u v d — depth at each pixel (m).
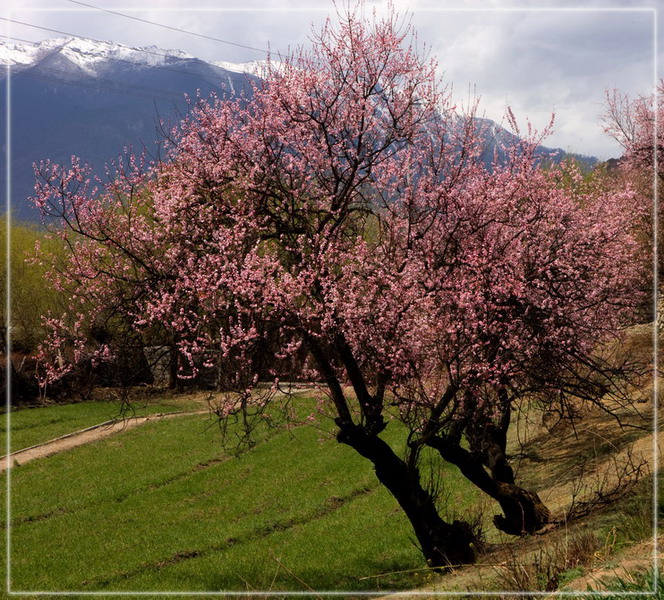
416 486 14.32
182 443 33.88
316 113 14.48
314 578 17.69
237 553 20.77
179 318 13.44
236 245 13.55
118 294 14.50
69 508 26.28
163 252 14.53
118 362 15.13
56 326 16.12
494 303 13.18
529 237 14.51
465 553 13.98
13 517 25.39
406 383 13.70
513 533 15.16
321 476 27.98
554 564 9.44
